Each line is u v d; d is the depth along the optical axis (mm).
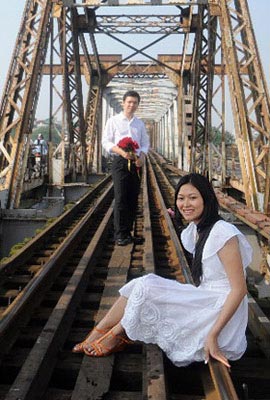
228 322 2941
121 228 7176
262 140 11078
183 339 3043
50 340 3473
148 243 6836
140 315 3084
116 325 3402
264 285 7477
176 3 15312
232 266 2768
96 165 31188
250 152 10430
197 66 18984
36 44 12016
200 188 2912
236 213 9312
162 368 3061
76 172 20938
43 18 12297
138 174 7055
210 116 16844
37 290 4777
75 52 20391
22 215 9875
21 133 11188
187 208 2941
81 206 11898
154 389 2818
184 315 3039
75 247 7316
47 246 7441
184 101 28312
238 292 2738
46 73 27078
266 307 5227
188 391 3260
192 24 23156
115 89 40562
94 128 30047
